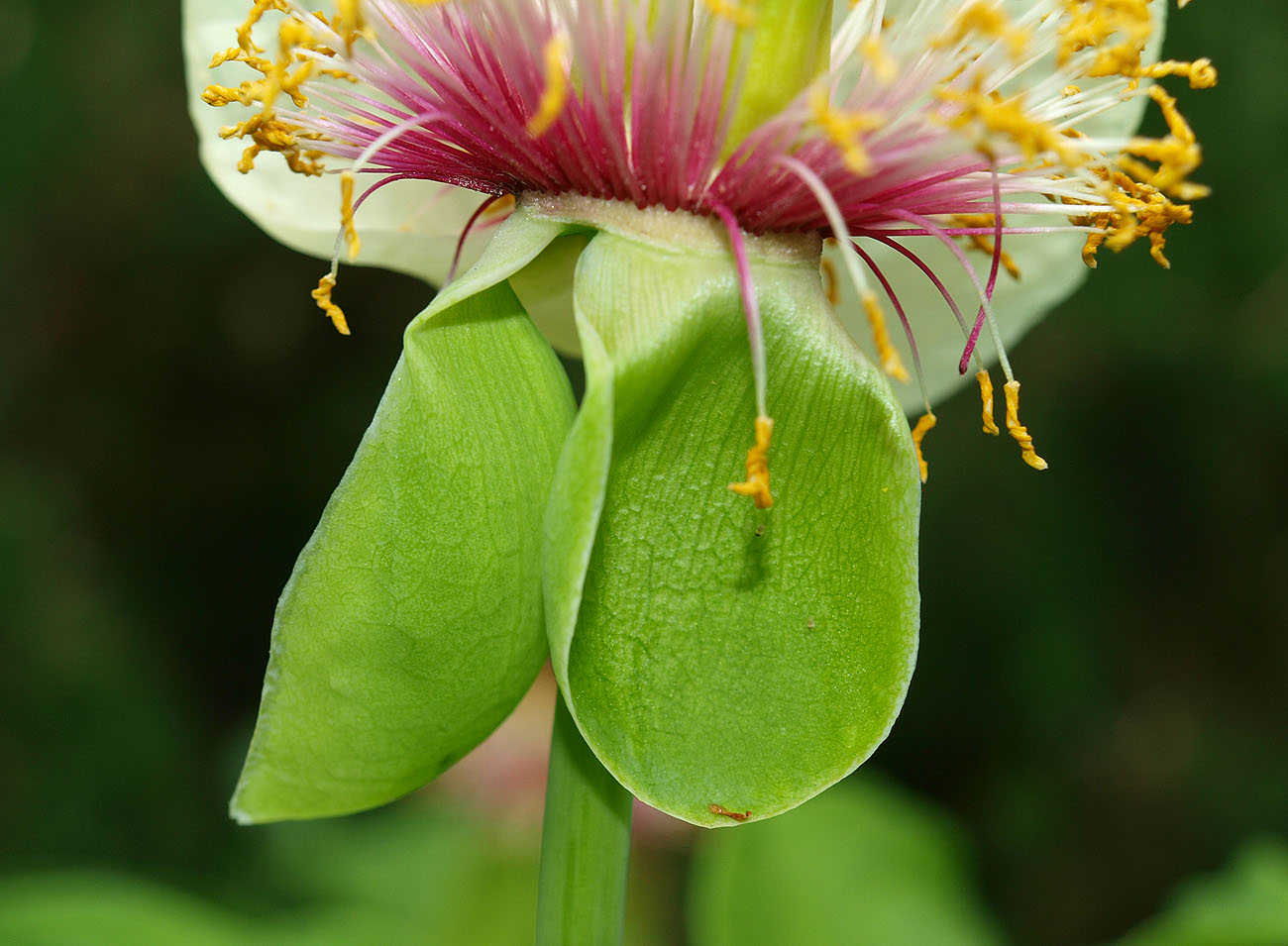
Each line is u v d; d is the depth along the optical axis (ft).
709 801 0.49
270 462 2.52
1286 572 2.22
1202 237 1.97
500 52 0.49
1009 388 0.50
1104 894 2.23
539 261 0.52
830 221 0.50
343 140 0.52
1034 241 0.60
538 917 0.52
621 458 0.49
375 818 1.41
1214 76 0.50
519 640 0.50
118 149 2.30
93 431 2.46
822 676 0.49
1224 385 2.10
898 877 0.86
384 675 0.49
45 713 2.13
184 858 2.12
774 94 0.49
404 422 0.48
